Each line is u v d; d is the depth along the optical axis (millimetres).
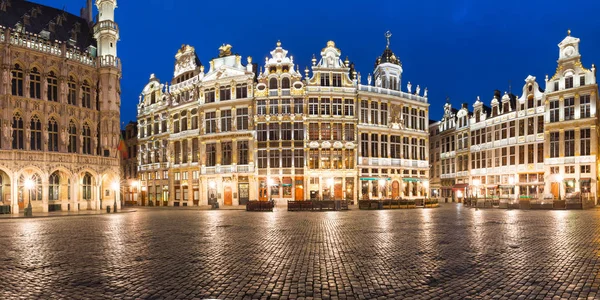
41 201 42750
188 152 59188
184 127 60594
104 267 11273
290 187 54156
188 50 62906
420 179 59750
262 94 55344
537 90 55312
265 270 10617
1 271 10930
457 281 9375
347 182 54688
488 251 13422
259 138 55031
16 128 42219
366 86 56594
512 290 8578
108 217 33781
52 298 8312
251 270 10633
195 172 58812
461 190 66625
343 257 12422
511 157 57812
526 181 55656
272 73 55438
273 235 18516
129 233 20188
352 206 49188
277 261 11836
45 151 42844
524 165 55969
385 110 57719
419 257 12367
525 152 55969
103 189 48844
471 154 64875
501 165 59250
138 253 13602
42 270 11000
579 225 22281
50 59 45062
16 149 40719
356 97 55688
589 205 40969
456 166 68438
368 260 11914
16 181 40312
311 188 53969
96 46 52719
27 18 47844
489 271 10383
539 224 23109
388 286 8945
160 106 64375
